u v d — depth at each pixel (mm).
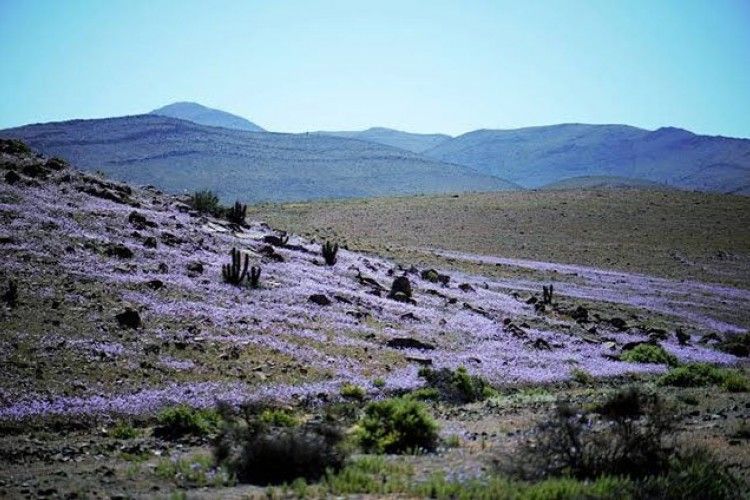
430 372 22844
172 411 15836
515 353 29156
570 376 26453
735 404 19625
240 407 17719
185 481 11500
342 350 24578
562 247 77500
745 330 44562
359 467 11977
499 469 11414
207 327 23828
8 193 34219
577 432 11867
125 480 11562
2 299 21766
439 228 86688
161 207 43375
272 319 26547
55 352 18797
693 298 54969
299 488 10344
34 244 28281
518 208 101000
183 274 30031
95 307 22984
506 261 66562
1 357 17703
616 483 10219
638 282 60469
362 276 39719
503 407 19891
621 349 34250
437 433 14742
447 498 9852
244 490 10836
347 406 18688
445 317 34031
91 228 32781
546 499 9727
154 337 21688
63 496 10398
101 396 17000
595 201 106625
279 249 42219
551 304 44938
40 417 15414
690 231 87312
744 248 79750
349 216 95000
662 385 25000
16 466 12594
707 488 10133
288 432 12656
